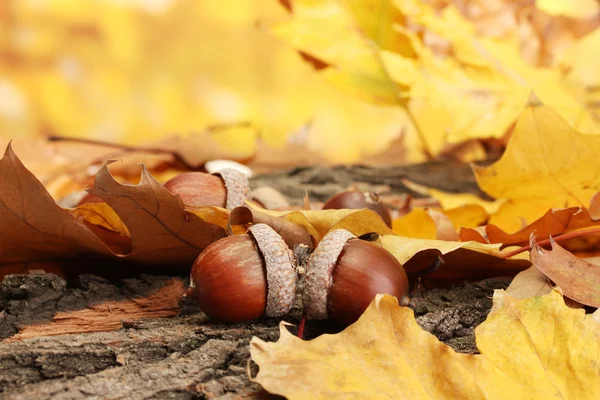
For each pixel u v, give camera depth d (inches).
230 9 43.9
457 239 17.9
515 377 15.4
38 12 42.6
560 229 17.4
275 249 16.1
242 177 17.7
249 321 16.6
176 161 24.5
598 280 16.5
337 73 23.4
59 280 17.0
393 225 18.7
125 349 16.0
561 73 24.3
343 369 15.2
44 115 43.9
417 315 16.8
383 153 28.9
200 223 16.7
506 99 22.8
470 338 16.6
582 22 25.3
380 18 22.8
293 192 22.3
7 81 42.8
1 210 16.4
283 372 15.1
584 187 18.2
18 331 16.4
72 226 16.6
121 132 44.5
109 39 43.7
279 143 28.5
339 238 16.1
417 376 15.3
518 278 16.8
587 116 22.2
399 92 23.3
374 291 15.9
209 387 15.5
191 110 44.8
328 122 41.1
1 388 15.5
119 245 17.8
